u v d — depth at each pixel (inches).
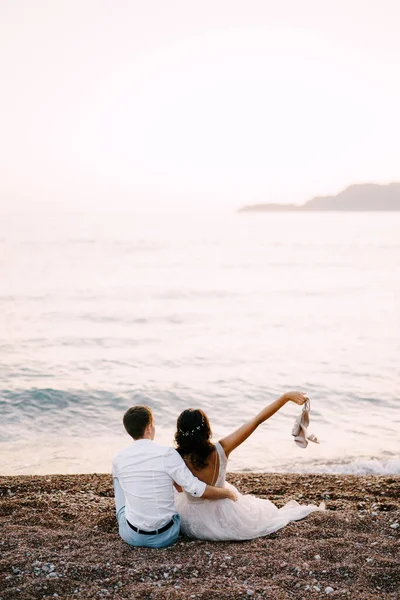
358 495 261.3
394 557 164.9
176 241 4658.0
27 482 289.7
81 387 633.6
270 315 1306.6
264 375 724.0
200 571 158.7
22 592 145.7
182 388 650.2
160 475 175.6
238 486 294.4
